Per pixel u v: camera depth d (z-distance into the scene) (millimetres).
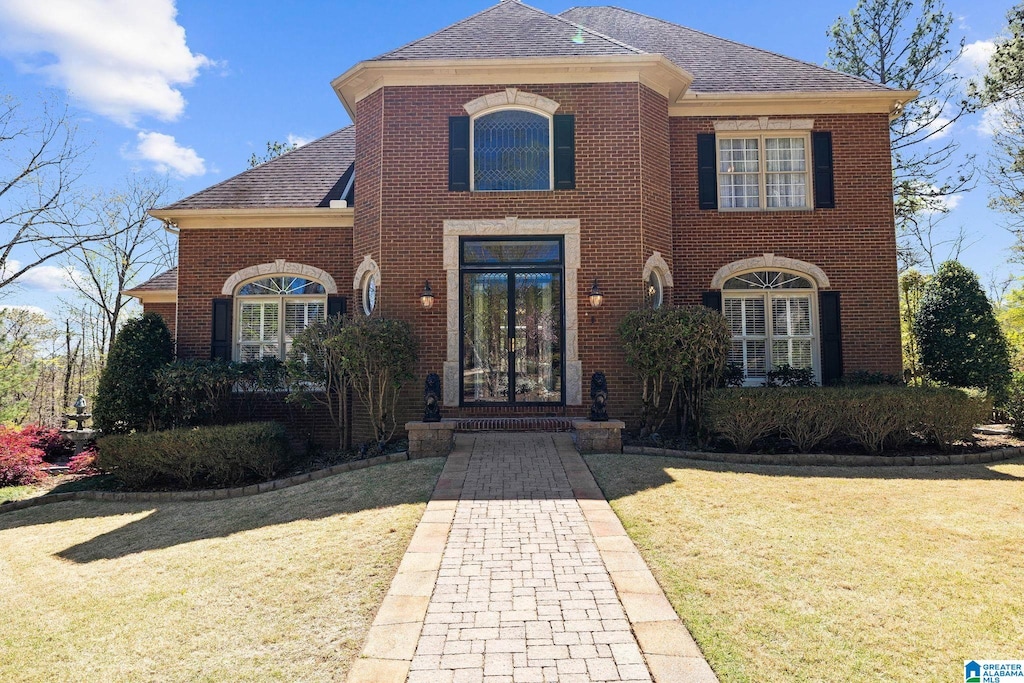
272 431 10383
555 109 11703
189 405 12055
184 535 6914
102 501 9586
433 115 11844
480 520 6191
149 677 3760
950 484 7637
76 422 16172
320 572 5203
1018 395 11172
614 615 4203
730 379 11758
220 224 13969
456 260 11539
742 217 13133
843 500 6855
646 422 10688
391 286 11531
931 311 12641
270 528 6664
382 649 3809
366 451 10289
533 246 11672
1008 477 8078
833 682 3408
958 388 10430
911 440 10266
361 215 12258
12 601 5191
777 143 13453
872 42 23188
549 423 10508
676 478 7695
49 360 30641
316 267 13797
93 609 4871
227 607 4699
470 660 3662
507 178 11844
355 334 10039
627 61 11531
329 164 15570
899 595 4469
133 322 12578
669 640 3848
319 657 3863
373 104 12125
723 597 4465
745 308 13172
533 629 4023
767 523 6055
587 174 11602
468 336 11664
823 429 9602
